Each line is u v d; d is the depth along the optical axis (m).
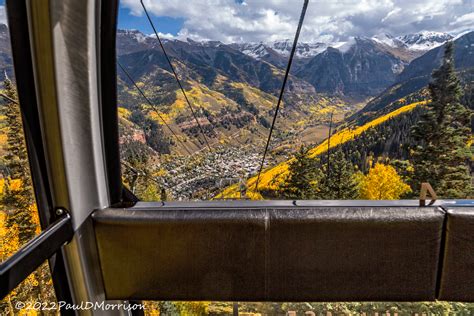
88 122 0.77
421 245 0.75
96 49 0.75
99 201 0.80
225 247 0.77
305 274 0.77
